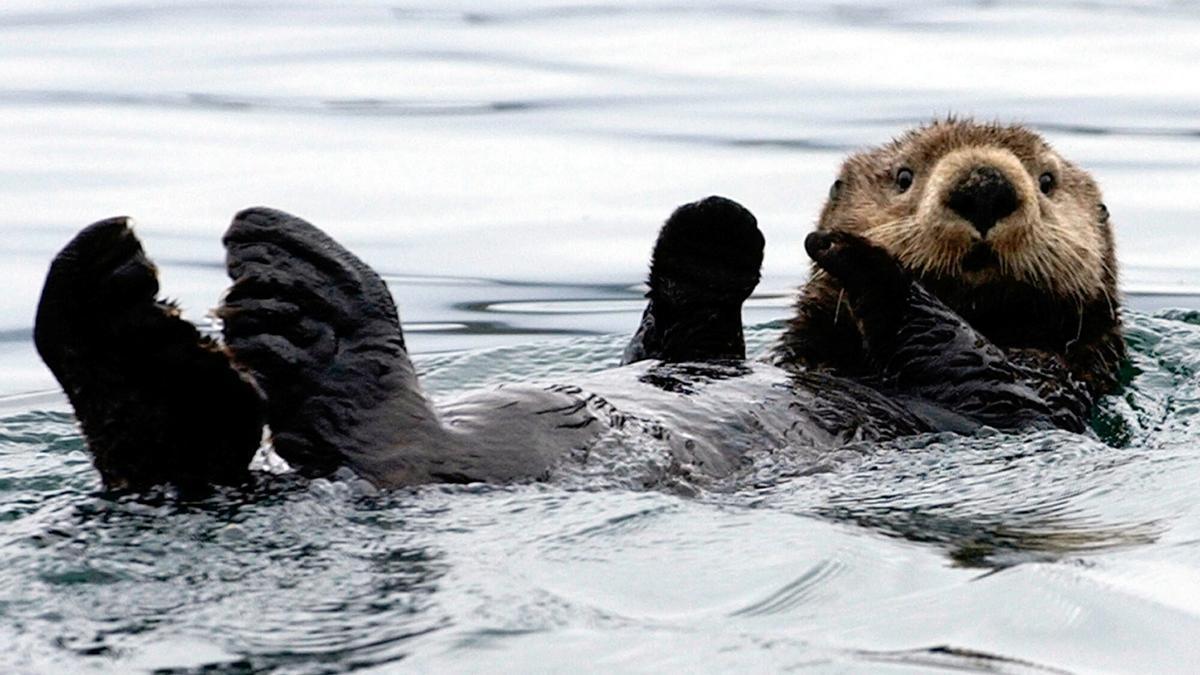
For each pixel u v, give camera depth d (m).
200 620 7.27
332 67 29.23
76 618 7.29
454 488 9.23
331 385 9.30
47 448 12.98
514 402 9.91
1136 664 7.33
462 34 32.62
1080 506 9.93
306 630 7.18
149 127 24.55
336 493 8.95
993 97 26.52
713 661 7.01
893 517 9.63
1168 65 29.19
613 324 17.67
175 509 8.60
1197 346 15.80
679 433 10.58
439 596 7.58
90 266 8.58
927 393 12.62
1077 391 13.29
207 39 31.88
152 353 8.59
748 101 26.55
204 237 19.42
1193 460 10.89
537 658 6.95
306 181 21.86
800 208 20.83
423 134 24.45
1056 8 35.75
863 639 7.50
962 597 8.00
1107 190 21.75
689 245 13.05
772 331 16.91
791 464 10.93
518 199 21.39
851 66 29.31
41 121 24.77
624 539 8.59
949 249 13.12
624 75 28.69
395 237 19.89
